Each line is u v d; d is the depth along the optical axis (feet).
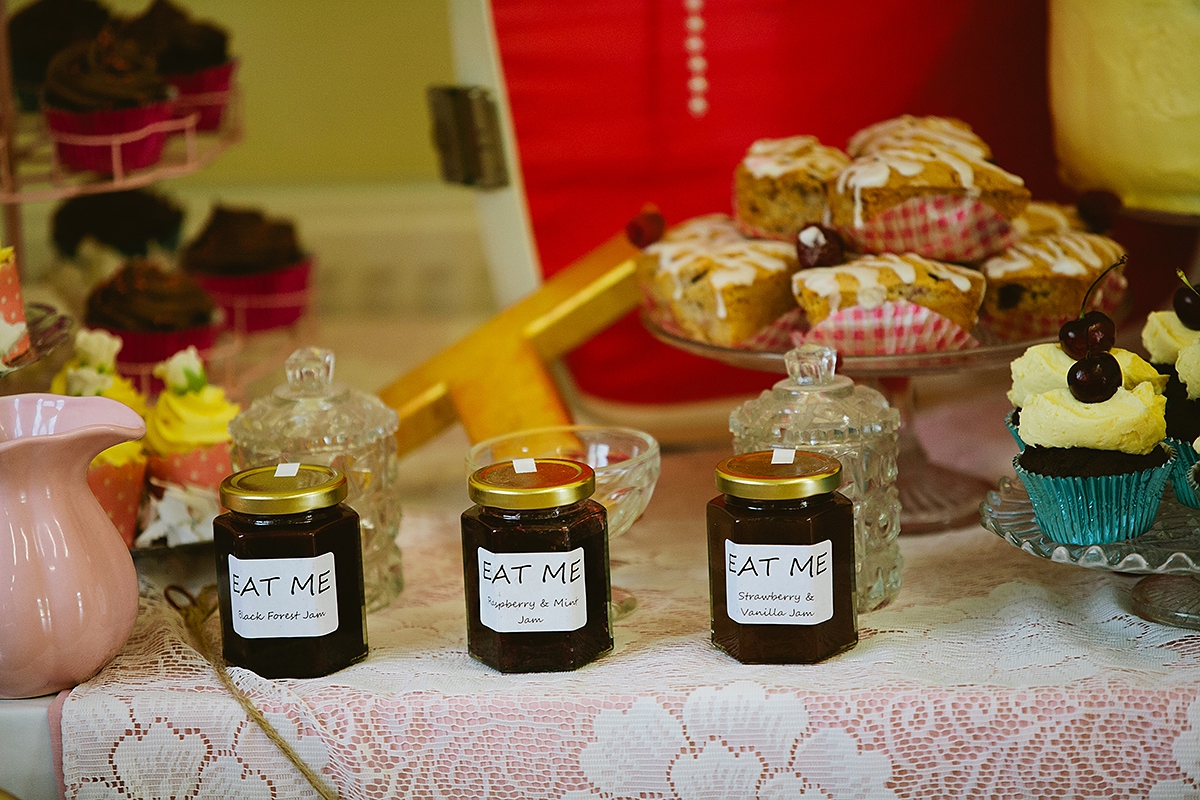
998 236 3.42
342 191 9.05
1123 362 2.91
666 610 3.16
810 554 2.65
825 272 3.32
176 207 6.29
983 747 2.54
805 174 3.59
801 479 2.62
